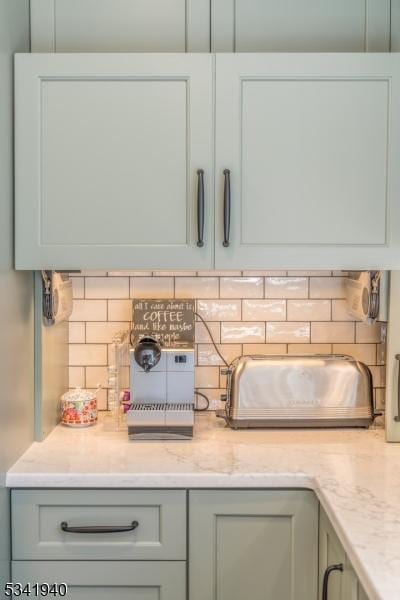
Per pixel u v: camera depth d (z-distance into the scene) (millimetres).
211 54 2016
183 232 2043
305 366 2299
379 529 1493
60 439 2207
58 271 2227
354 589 1446
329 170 2037
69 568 1901
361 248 2043
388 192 2035
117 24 2139
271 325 2514
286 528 1899
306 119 2031
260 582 1907
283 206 2041
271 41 2145
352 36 2148
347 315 2514
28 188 2018
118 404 2342
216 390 2523
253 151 2035
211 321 2512
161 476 1872
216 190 2037
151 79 2021
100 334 2518
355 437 2238
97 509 1898
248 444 2150
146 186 2033
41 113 2018
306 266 2049
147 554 1899
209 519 1895
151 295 2510
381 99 2029
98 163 2029
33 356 2154
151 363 2193
